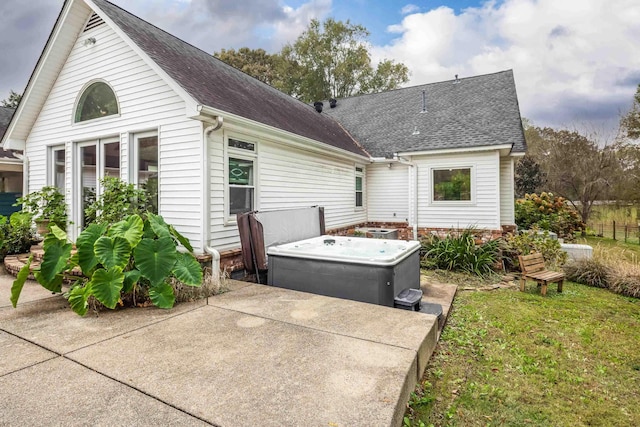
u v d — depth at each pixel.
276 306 4.22
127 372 2.55
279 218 6.62
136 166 6.24
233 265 6.12
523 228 12.09
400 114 12.84
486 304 5.53
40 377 2.47
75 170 7.11
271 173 7.16
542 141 21.00
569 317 4.94
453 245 8.05
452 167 9.61
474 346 3.95
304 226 7.33
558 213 12.64
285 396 2.26
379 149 11.22
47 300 4.42
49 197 6.91
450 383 3.15
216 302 4.38
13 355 2.83
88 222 6.72
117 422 1.99
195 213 5.59
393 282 4.61
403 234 11.02
